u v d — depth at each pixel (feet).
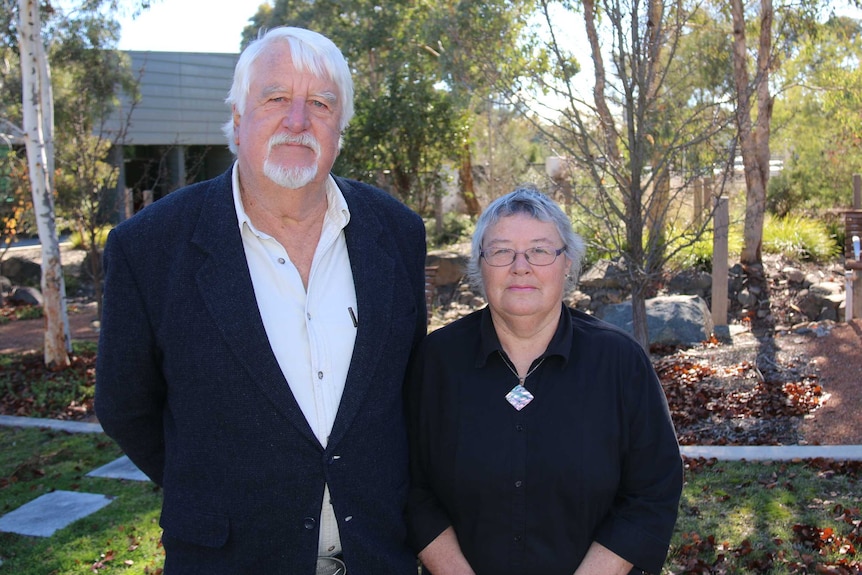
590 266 35.53
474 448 7.18
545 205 7.39
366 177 50.80
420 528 7.50
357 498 7.00
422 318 8.18
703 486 15.44
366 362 7.06
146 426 7.47
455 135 51.78
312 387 6.95
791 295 33.17
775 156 58.39
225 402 6.70
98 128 68.85
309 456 6.77
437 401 7.59
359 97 52.08
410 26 44.80
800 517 13.87
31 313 44.04
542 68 22.95
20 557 14.11
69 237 66.64
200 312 6.78
